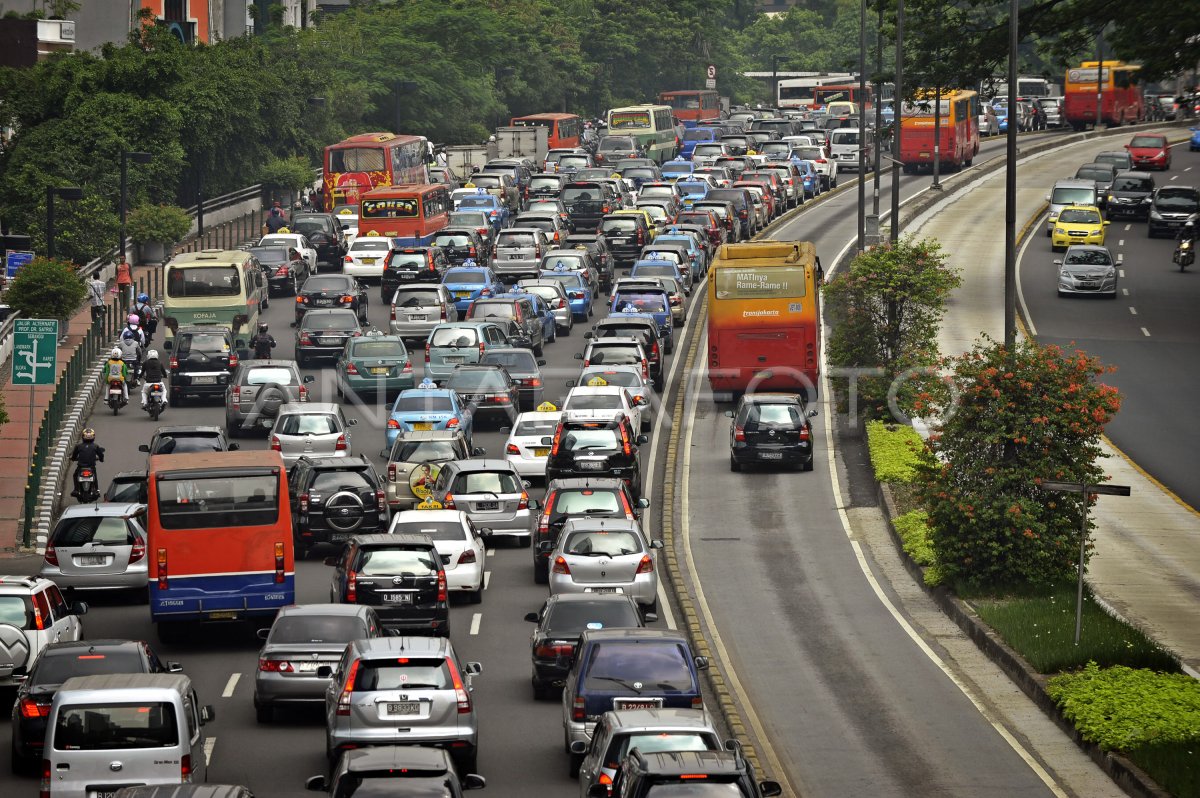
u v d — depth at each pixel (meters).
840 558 112.56
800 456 134.00
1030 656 85.56
